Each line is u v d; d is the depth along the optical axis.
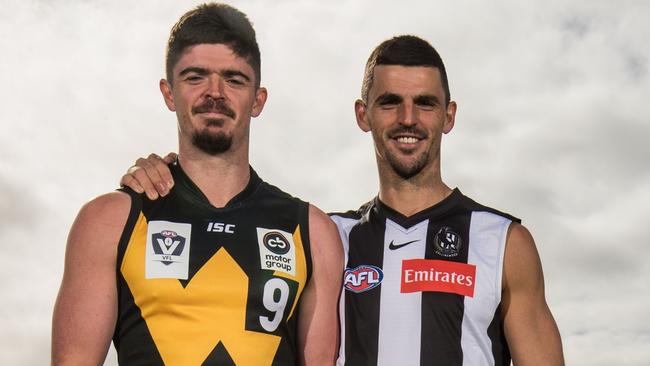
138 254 3.73
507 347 4.43
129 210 3.79
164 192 3.87
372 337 4.29
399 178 4.50
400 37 4.56
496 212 4.55
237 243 3.84
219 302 3.70
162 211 3.85
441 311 4.30
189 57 3.87
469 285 4.34
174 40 3.94
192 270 3.73
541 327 4.36
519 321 4.35
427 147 4.44
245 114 3.90
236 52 3.88
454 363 4.25
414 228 4.48
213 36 3.88
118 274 3.72
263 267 3.81
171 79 3.95
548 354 4.32
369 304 4.34
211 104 3.82
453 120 4.72
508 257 4.40
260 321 3.73
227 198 3.96
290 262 3.88
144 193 3.87
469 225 4.48
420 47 4.51
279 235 3.92
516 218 4.53
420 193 4.52
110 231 3.74
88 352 3.64
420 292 4.32
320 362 3.94
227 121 3.84
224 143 3.85
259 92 4.10
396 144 4.43
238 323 3.69
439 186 4.57
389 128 4.43
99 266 3.71
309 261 3.95
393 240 4.46
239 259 3.80
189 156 3.94
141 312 3.68
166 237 3.78
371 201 4.73
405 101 4.41
